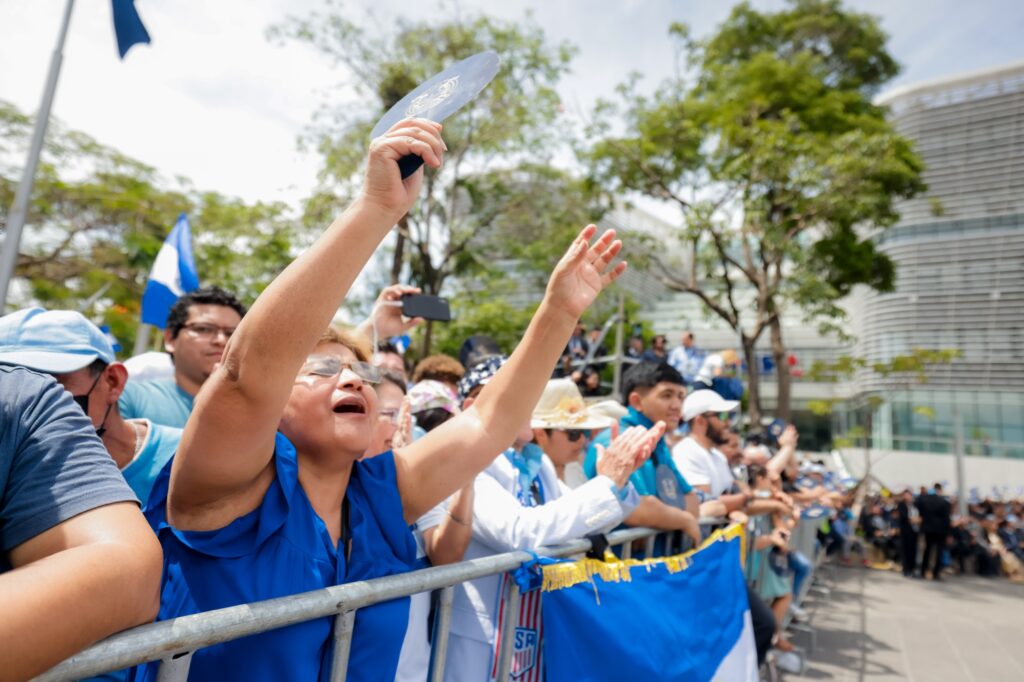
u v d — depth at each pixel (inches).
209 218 764.6
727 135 608.1
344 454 55.1
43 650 28.4
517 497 92.7
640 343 535.8
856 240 668.1
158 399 103.6
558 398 121.3
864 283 681.6
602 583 84.0
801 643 232.8
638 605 87.3
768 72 628.7
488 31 599.5
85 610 30.2
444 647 65.7
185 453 44.1
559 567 78.9
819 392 1534.2
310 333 41.1
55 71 360.8
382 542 59.2
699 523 131.0
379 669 55.2
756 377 611.5
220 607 46.3
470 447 64.5
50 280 779.4
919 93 1540.4
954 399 1321.4
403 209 43.2
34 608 28.4
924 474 1290.6
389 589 54.9
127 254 756.6
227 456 43.1
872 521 571.8
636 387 129.6
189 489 45.8
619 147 628.4
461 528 73.6
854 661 213.3
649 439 85.7
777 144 556.4
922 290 1423.5
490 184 665.0
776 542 176.9
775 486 201.8
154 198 775.1
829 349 1566.2
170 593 46.9
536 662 83.0
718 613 108.8
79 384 61.9
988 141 1434.5
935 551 473.7
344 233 41.4
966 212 1428.4
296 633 48.1
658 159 633.0
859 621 282.2
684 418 171.5
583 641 78.7
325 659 51.3
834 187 561.6
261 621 43.6
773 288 616.4
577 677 77.0
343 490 58.3
